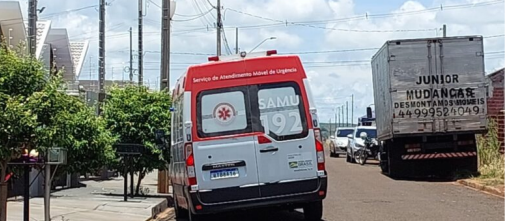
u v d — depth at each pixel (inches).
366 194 766.5
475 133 957.8
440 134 952.9
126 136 780.0
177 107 556.1
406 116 949.8
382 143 1110.4
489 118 1088.8
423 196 740.7
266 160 484.4
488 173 940.0
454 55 951.0
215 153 483.5
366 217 568.4
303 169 486.3
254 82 489.4
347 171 1179.9
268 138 484.7
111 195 790.5
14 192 724.7
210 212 482.3
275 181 483.5
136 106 783.7
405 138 977.5
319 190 486.9
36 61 399.5
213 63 490.3
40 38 1142.3
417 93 950.4
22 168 443.2
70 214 587.2
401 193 776.9
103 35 1209.4
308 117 489.7
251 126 486.0
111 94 802.2
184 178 501.4
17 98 368.8
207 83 487.5
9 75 383.6
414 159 975.0
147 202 703.1
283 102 489.7
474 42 950.4
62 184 892.0
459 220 542.9
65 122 391.2
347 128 1834.4
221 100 487.2
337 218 563.8
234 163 483.8
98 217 577.3
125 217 585.9
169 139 775.7
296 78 492.1
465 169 979.3
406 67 951.0
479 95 951.0
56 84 393.4
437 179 979.9
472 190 811.4
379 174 1097.4
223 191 481.4
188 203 492.7
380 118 1074.7
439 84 949.2
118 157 751.1
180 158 529.7
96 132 570.9
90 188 905.5
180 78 545.6
